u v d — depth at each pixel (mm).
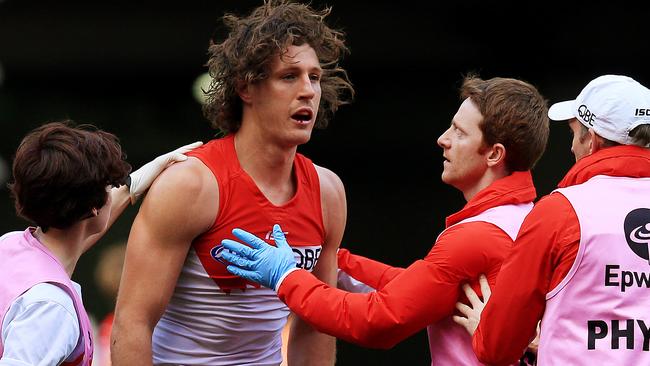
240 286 11305
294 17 11023
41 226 9586
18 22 35969
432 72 39281
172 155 11273
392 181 38281
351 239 35250
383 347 10570
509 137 10797
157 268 10914
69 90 42219
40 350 8727
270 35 10789
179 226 10875
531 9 33750
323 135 40281
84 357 9297
